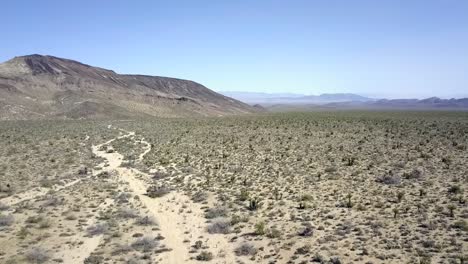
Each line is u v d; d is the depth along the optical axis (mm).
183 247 26125
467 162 44594
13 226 29750
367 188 36656
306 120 103188
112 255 24734
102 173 47750
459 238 24281
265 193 36844
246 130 85875
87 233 28422
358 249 23844
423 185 36344
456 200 31406
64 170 49469
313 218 29750
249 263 23359
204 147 64750
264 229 28016
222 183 41438
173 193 39031
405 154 51188
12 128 95625
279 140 68438
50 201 35281
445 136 65188
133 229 29438
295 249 24609
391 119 102188
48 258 24156
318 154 53938
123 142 74750
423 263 21062
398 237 25125
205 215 32062
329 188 37375
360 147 57219
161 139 76750
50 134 83812
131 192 39875
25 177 44562
